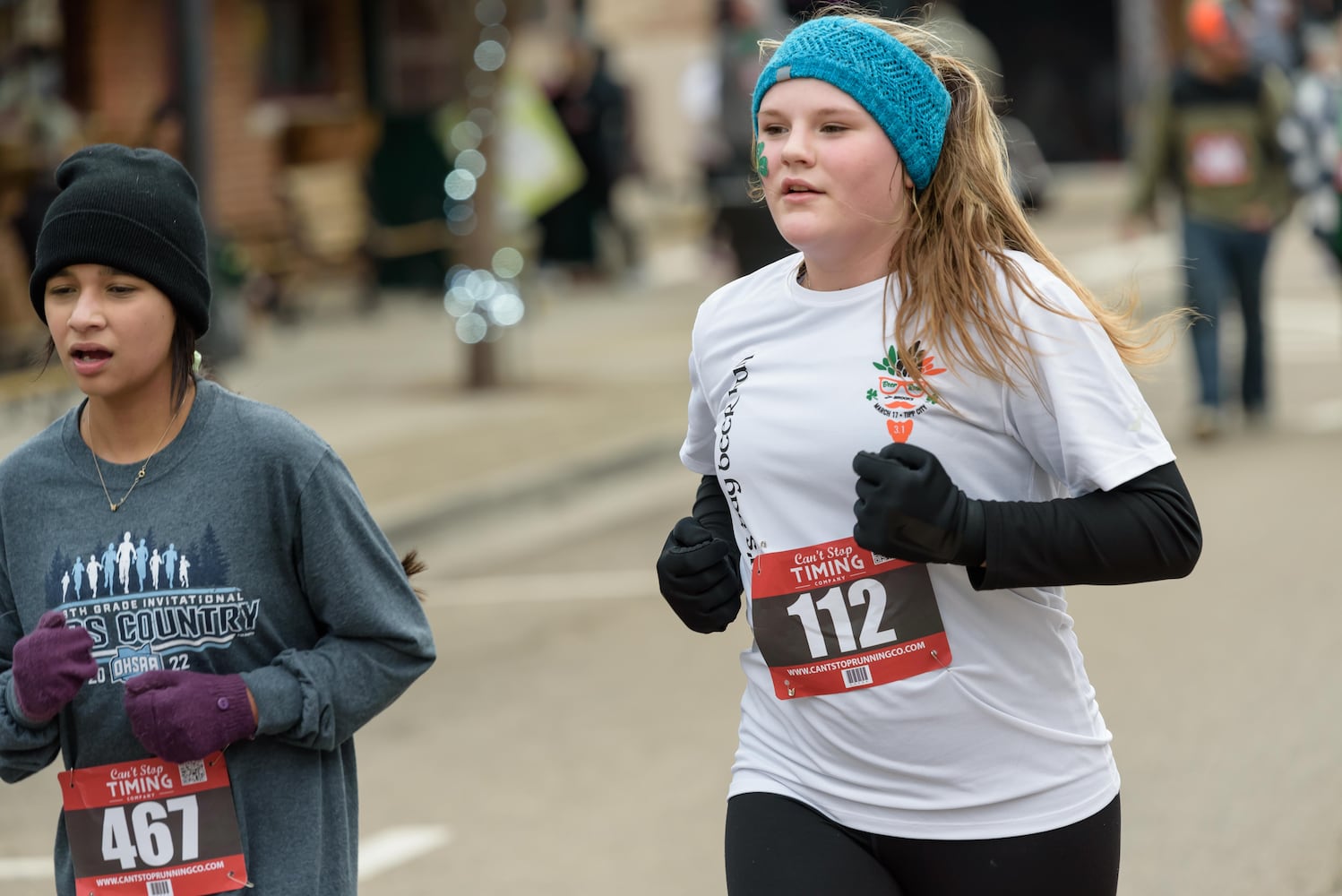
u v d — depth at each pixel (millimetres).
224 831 8172
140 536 8141
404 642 8414
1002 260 8000
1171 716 17469
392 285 49406
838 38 8031
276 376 36969
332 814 8430
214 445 8188
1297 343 39719
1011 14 80188
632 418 32344
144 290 8016
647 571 24484
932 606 8094
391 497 26531
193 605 8109
